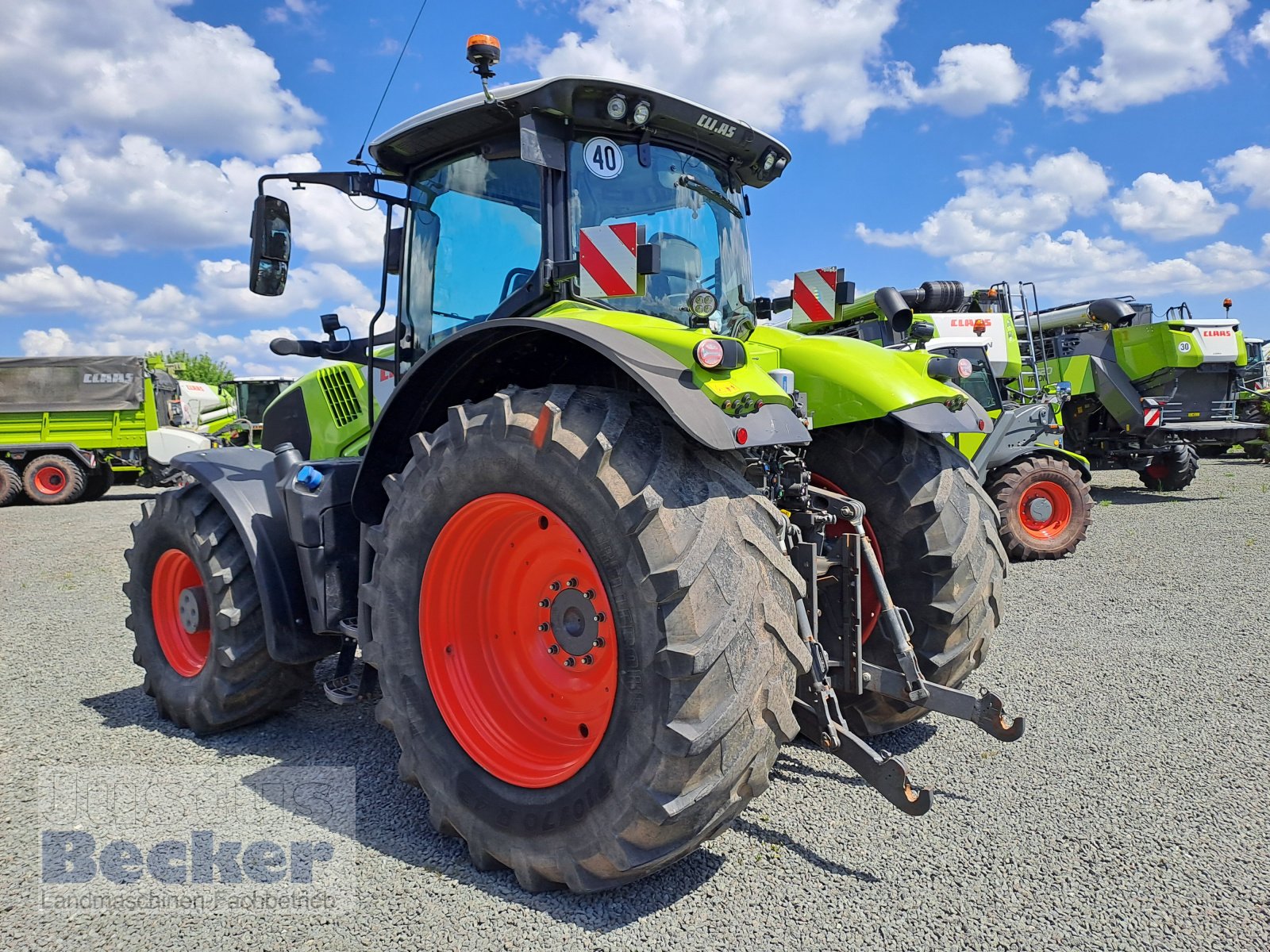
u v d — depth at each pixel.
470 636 2.54
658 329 2.27
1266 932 1.97
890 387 2.90
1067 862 2.29
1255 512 9.22
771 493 2.69
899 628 2.56
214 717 3.28
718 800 1.97
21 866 2.36
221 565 3.25
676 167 3.07
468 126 2.91
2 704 3.78
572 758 2.31
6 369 15.46
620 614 2.02
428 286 3.21
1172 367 10.79
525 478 2.20
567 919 2.08
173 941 2.01
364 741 3.31
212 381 53.31
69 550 8.91
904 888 2.18
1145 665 3.99
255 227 3.19
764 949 1.94
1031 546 7.09
